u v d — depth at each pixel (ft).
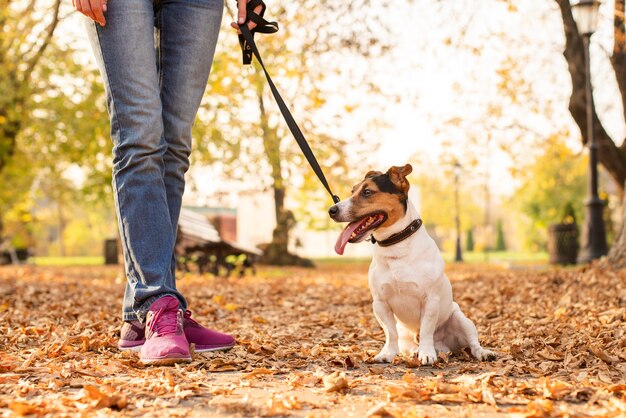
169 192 12.49
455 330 13.37
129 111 11.44
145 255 11.50
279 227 75.51
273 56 33.81
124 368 10.56
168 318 11.23
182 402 8.63
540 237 146.92
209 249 43.57
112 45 11.37
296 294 29.68
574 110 44.93
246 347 13.32
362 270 65.00
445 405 8.54
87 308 21.58
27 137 62.34
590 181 45.44
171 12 12.05
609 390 9.07
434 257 12.48
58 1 47.75
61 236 168.66
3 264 79.87
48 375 9.99
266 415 8.02
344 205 12.23
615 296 20.34
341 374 10.00
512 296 24.44
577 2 38.01
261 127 46.52
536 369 10.95
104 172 60.03
